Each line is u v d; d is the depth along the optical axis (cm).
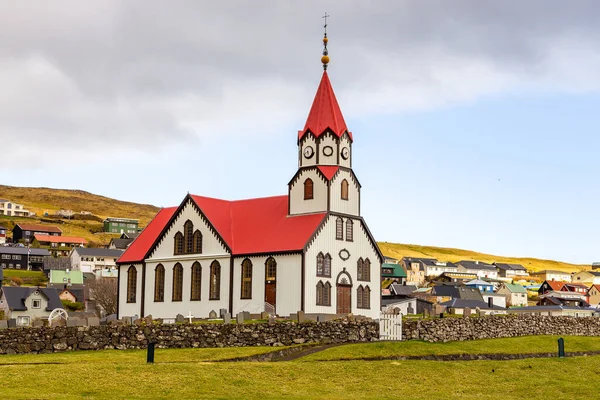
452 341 8506
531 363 6706
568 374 6362
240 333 7394
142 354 6475
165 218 12788
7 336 6206
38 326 6419
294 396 5109
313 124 11038
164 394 4931
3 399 4472
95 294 17750
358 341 8025
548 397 5619
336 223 10750
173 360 6288
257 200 11688
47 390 4803
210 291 10969
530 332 9588
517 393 5697
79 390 4878
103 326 6694
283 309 10250
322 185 10762
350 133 11169
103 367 5431
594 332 10381
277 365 5919
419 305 14662
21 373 5147
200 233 11262
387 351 7394
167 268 11562
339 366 6075
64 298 19950
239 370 5647
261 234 10938
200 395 4962
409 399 5275
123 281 12138
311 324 7750
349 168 11088
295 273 10238
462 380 5981
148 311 11675
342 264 10731
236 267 10794
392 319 8300
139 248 12250
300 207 10925
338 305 10600
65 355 6253
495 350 8175
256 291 10569
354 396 5244
